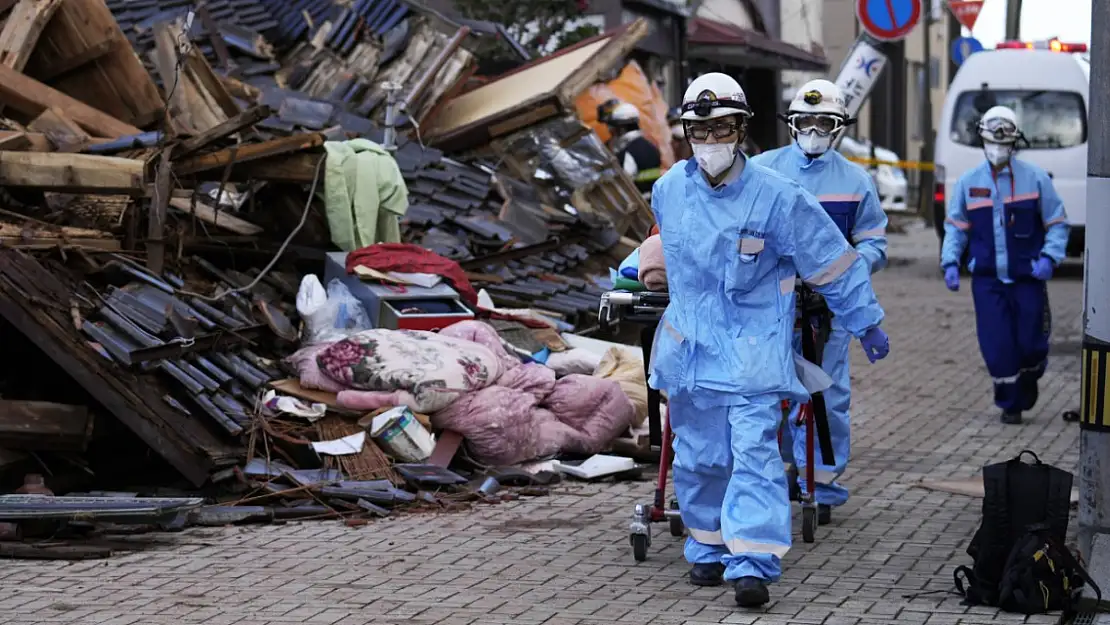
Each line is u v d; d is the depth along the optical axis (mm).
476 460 21016
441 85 34156
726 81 14680
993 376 25750
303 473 19750
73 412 19469
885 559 16781
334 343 21266
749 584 14547
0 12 26594
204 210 25312
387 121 30828
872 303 15094
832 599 15062
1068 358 33344
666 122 42281
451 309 23984
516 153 34031
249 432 19922
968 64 51188
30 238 20672
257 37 34844
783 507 14836
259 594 15156
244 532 17969
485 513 19031
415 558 16719
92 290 20312
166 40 29656
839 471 18375
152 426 19172
